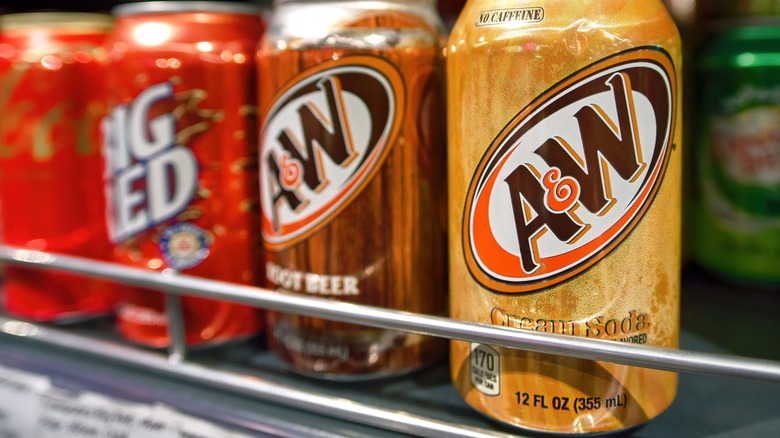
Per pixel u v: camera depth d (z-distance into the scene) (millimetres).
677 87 301
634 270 295
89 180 410
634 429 313
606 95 289
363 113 327
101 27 407
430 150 340
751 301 410
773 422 315
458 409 330
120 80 365
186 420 333
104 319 427
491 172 301
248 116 368
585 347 276
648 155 294
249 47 367
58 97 395
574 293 295
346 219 332
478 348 314
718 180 411
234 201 369
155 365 353
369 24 325
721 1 417
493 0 301
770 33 393
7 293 420
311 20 330
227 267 371
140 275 343
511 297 302
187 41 357
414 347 344
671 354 268
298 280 341
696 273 435
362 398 339
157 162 363
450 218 321
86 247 412
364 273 334
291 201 339
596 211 292
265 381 333
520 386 304
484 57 298
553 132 291
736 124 402
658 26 295
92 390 354
